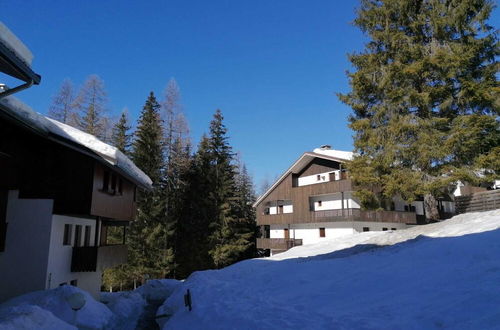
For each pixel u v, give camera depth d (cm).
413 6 2170
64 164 1490
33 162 1475
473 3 1959
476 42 1964
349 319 658
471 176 1850
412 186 1973
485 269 740
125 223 2255
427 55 2030
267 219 4231
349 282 997
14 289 1320
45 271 1337
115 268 3288
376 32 2211
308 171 4003
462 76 1967
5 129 1345
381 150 2148
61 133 1430
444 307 591
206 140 4219
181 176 4106
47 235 1370
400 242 1496
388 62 2238
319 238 3797
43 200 1396
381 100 2281
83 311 1184
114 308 1537
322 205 3822
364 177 2156
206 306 1080
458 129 1859
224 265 3884
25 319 830
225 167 4175
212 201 4000
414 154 1984
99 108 3812
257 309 894
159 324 1296
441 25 2025
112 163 1505
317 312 780
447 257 945
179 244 3934
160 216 3616
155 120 3628
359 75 2212
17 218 1377
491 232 1050
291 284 1192
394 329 566
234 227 4128
